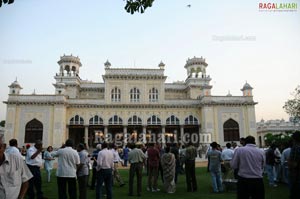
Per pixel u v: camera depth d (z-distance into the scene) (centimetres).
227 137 4375
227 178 1324
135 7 908
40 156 1126
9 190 470
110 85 4600
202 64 5388
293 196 711
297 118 3353
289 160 728
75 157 951
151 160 1327
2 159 475
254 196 707
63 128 4238
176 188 1383
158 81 4688
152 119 4494
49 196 1177
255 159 713
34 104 4250
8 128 4125
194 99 4644
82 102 4472
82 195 1018
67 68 5297
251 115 4488
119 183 1530
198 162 3291
